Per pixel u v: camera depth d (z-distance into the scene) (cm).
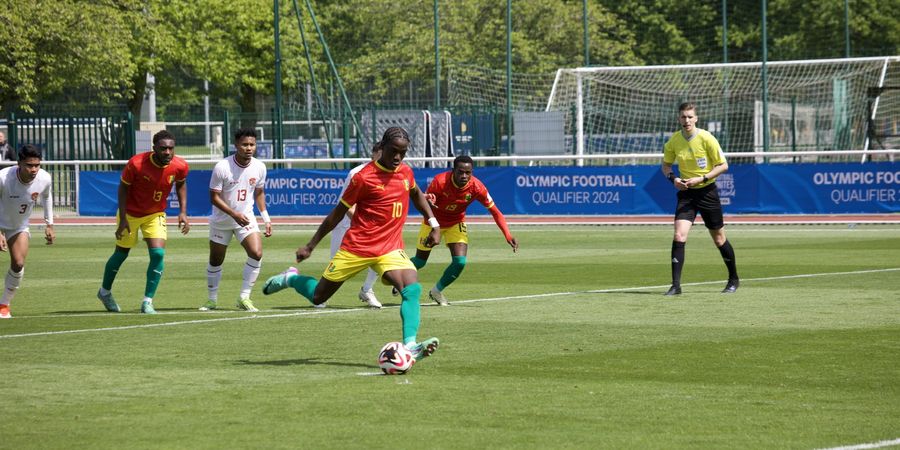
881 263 3161
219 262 2408
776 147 7544
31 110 6556
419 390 1479
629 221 4791
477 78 8869
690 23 10356
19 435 1254
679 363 1662
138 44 7594
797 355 1717
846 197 4606
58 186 5594
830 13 9894
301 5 9319
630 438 1217
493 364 1669
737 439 1211
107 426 1291
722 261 3306
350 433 1246
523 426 1274
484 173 5000
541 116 6569
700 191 2523
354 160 5084
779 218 4694
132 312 2370
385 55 9400
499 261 3431
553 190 4888
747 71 8069
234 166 2370
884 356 1700
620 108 8031
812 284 2683
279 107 6103
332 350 1819
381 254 1661
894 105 7388
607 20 9744
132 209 2348
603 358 1711
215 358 1745
